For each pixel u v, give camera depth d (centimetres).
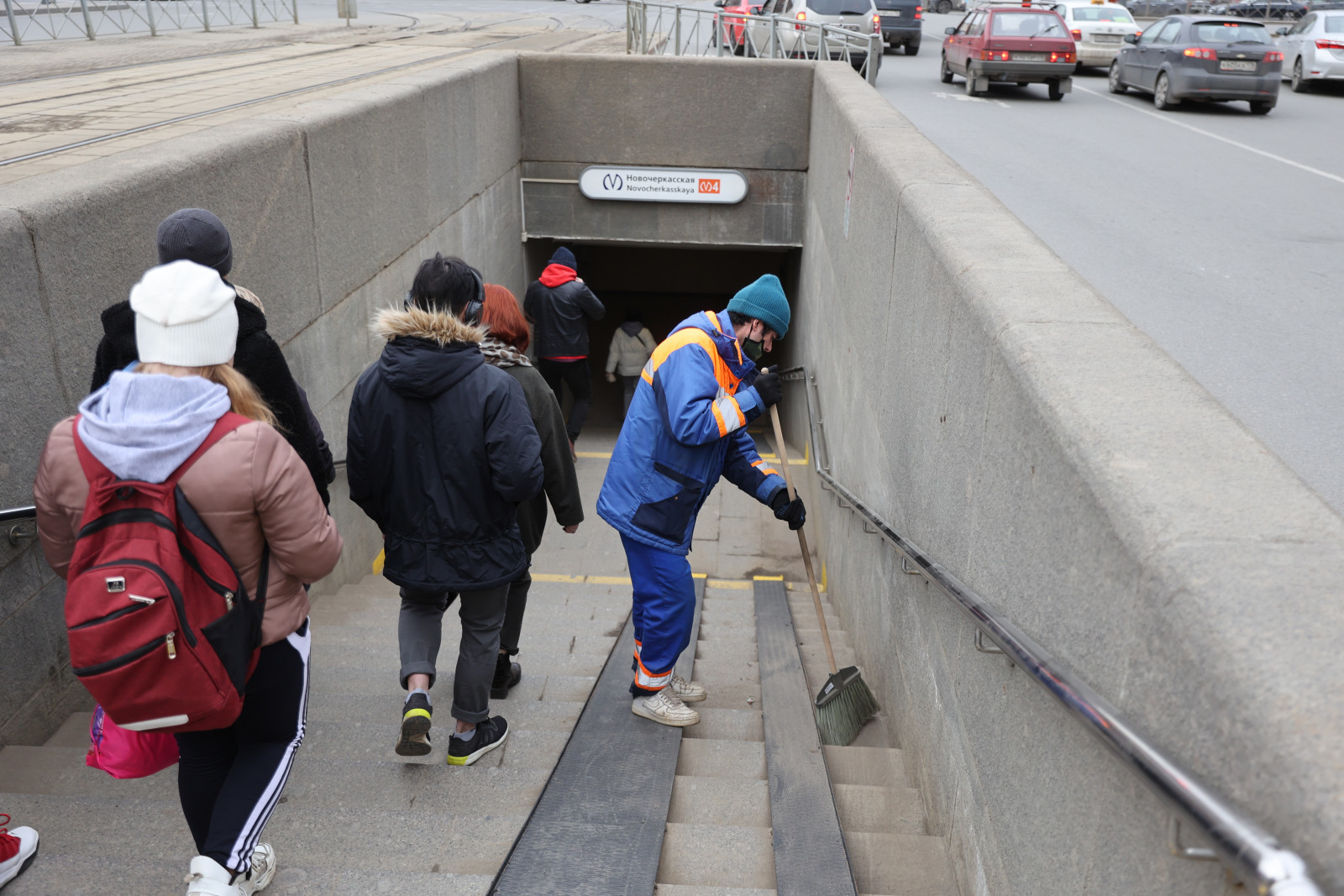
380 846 254
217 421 179
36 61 946
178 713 175
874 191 443
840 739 359
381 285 596
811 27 1130
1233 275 653
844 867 251
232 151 395
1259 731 102
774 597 571
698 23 1231
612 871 245
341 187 521
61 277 288
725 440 330
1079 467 160
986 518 223
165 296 177
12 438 270
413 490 271
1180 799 107
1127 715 137
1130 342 202
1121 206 848
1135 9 3325
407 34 1583
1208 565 124
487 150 869
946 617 267
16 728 291
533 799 289
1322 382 478
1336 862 87
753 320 321
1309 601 115
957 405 258
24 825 245
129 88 709
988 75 1545
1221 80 1437
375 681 380
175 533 173
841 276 608
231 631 179
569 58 987
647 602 332
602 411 1344
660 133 1009
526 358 333
